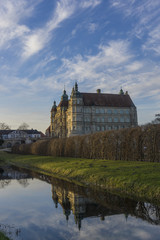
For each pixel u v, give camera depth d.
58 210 14.12
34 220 12.50
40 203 15.85
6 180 26.48
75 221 12.03
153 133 27.23
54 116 138.62
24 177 28.39
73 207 14.48
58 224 11.77
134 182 16.66
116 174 19.78
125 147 31.55
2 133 164.62
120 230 10.52
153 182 15.56
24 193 19.19
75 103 104.50
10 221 12.50
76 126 103.12
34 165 40.41
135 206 13.74
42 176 28.36
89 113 108.75
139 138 29.22
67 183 22.41
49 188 20.66
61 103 121.50
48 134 172.12
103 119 110.88
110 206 14.06
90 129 107.75
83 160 35.16
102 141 36.75
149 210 12.95
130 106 115.81
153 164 22.56
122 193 16.73
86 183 21.25
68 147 49.09
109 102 113.94
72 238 9.93
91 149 39.69
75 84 107.19
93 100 111.94
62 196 17.47
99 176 20.69
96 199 15.79
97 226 11.18
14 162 54.50
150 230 10.36
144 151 28.62
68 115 109.69
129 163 25.50
